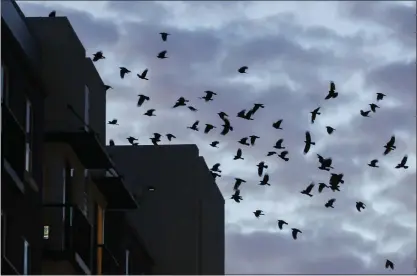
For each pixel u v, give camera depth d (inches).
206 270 2849.4
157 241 2819.9
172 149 2851.9
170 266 2807.6
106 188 2518.5
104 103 2485.2
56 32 2346.2
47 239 2265.0
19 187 2111.2
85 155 2356.1
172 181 2842.0
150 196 2834.6
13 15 2162.9
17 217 2122.3
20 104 2142.0
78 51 2357.3
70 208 2278.5
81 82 2343.8
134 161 2847.0
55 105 2330.2
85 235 2331.4
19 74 2135.8
